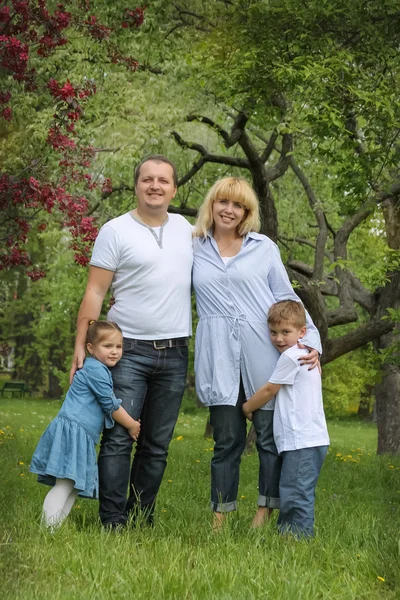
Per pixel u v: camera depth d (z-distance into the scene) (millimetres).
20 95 12195
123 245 5055
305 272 16031
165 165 5152
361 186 9125
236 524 5047
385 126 9164
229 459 5152
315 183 19203
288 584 3643
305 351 5023
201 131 16031
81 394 4941
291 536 4711
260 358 5074
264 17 10766
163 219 5227
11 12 9305
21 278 39875
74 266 22656
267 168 16547
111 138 13344
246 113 13492
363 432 30531
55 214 11891
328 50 10133
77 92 9914
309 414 4961
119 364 5066
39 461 4887
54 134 9961
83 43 13281
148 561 4059
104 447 5086
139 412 5105
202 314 5176
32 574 3762
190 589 3617
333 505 6758
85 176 10547
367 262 20266
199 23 14031
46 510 4832
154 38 13859
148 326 5055
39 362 45906
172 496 6809
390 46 10391
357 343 14992
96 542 4316
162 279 5051
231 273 5102
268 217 14953
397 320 8453
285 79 9977
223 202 5117
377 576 4074
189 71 14055
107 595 3479
